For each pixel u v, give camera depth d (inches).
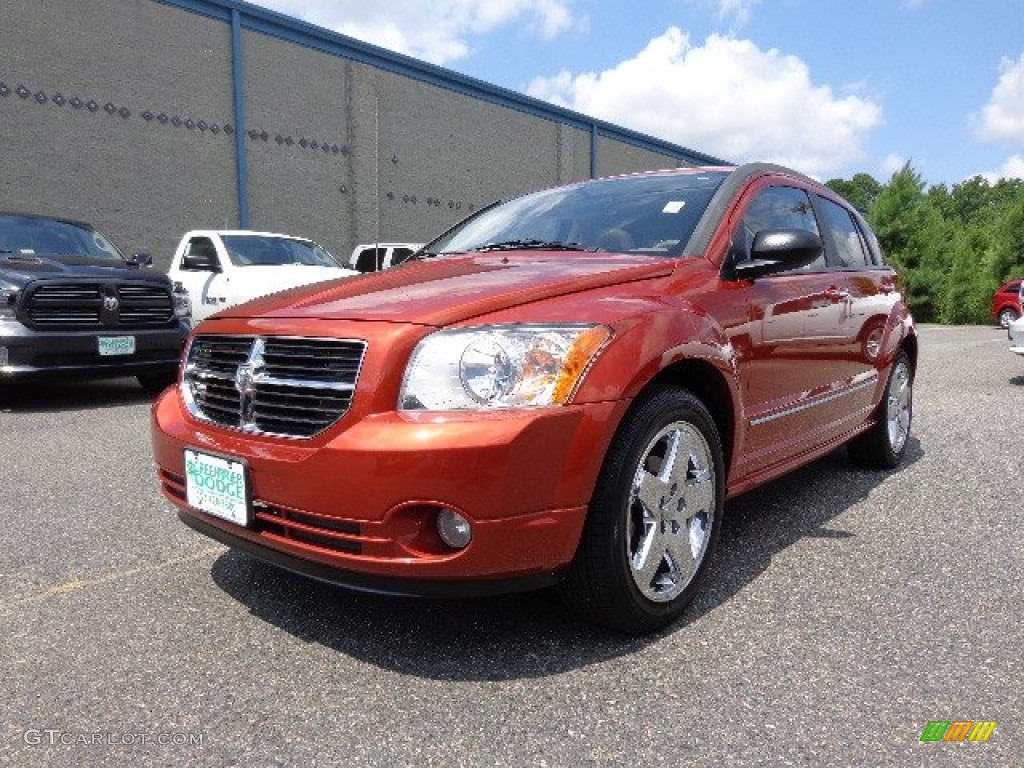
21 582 113.0
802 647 91.7
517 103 908.6
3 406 274.4
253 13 654.5
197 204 631.8
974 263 1188.5
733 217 123.1
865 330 155.9
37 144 542.0
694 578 100.7
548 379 83.8
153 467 181.3
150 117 599.5
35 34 537.3
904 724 75.7
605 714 78.0
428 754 71.7
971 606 102.5
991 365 422.3
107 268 280.7
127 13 581.9
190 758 71.4
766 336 117.3
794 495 155.6
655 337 92.5
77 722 77.2
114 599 106.7
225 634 96.0
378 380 83.7
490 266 114.3
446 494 79.4
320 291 105.5
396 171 783.1
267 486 87.9
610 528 87.5
